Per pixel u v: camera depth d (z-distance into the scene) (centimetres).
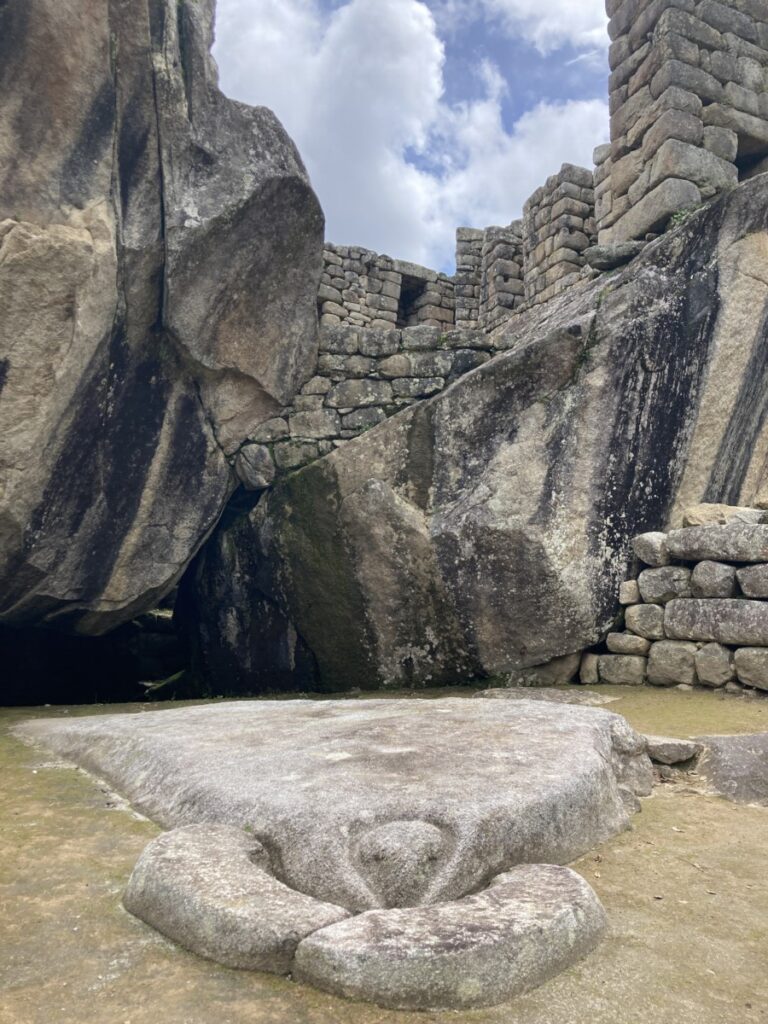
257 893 196
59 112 580
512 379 669
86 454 648
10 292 569
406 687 688
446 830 223
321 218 702
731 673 535
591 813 267
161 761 326
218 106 656
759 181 669
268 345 711
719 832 283
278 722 394
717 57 751
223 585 783
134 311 635
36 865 246
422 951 166
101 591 689
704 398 666
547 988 171
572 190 900
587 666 631
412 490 691
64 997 168
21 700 866
